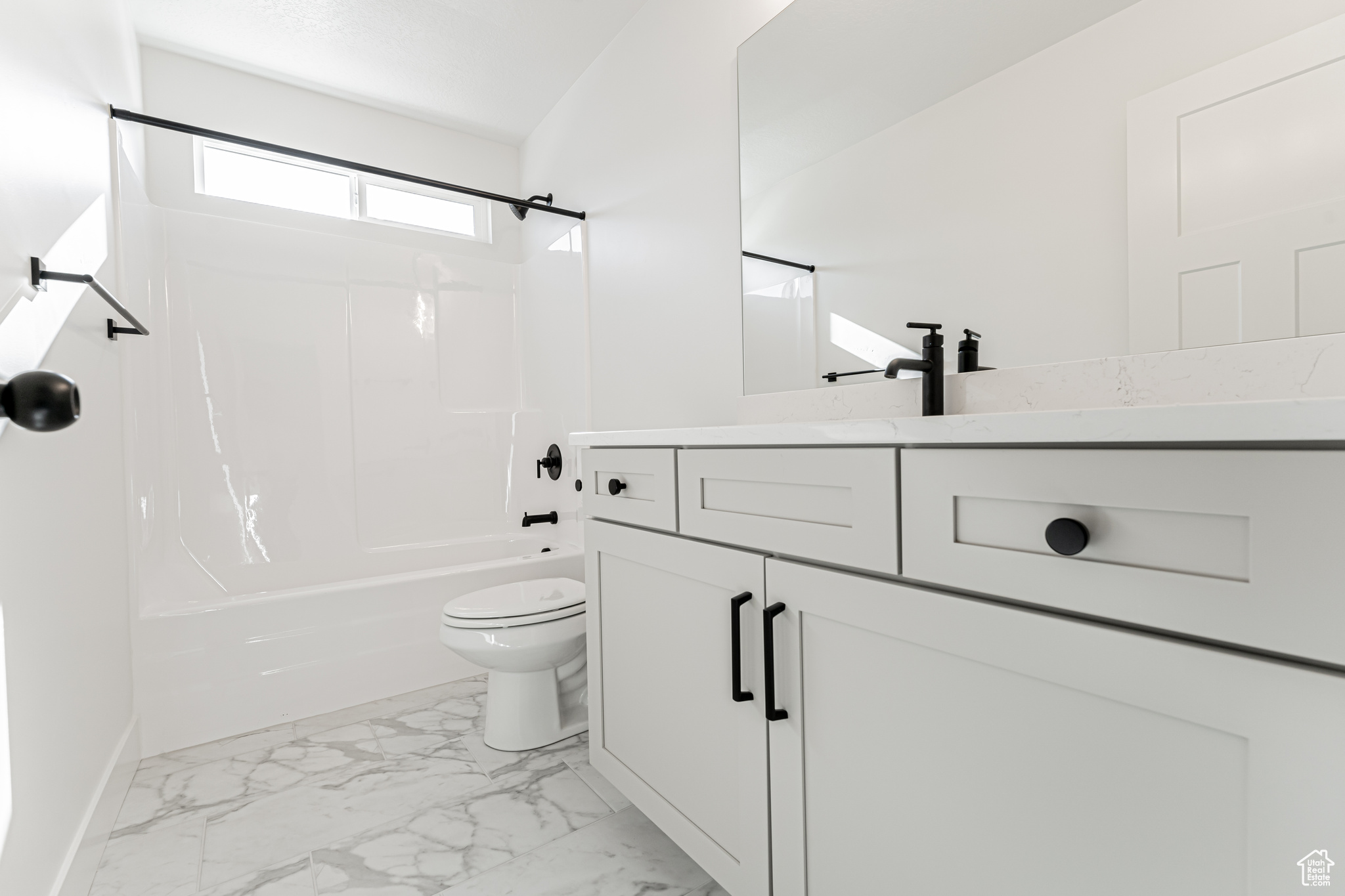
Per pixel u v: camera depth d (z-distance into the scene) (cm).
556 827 141
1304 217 83
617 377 233
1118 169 101
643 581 125
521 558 244
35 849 98
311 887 123
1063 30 108
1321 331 82
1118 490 56
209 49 237
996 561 65
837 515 84
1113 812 56
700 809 109
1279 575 47
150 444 218
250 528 246
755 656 96
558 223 276
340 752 176
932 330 109
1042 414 60
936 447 71
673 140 200
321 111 270
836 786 83
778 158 162
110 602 154
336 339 267
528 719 178
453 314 298
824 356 151
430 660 220
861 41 142
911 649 74
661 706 119
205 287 239
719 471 105
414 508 283
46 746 105
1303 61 83
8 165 97
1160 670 53
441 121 293
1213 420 49
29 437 103
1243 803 49
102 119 167
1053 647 60
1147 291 98
